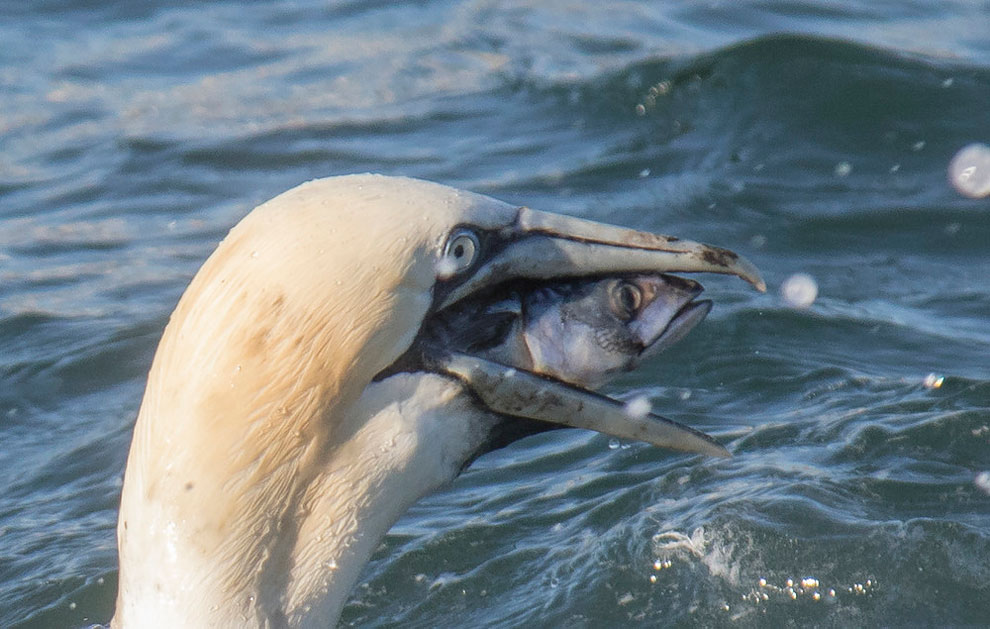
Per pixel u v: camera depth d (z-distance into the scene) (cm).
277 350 837
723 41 2727
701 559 1146
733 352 1558
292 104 2584
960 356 1545
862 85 2261
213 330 843
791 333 1603
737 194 2011
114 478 1399
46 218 2130
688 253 931
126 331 1700
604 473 1333
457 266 879
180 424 849
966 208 1945
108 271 1908
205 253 1959
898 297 1717
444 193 892
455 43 2884
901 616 1073
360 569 885
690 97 2334
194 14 3222
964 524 1155
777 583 1112
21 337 1709
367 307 845
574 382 912
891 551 1130
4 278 1891
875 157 2108
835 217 1933
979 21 2795
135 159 2344
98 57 2941
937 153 2102
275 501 856
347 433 861
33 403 1566
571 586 1143
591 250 920
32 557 1256
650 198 2016
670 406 1453
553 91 2477
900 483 1243
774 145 2161
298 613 873
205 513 852
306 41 2991
